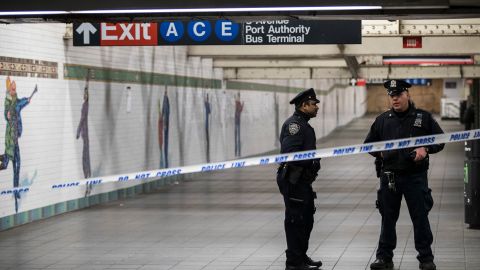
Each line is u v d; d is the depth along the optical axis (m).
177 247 17.36
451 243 17.33
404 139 14.43
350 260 15.66
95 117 25.77
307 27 20.58
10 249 17.44
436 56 32.09
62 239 18.69
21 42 21.14
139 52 29.42
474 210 19.14
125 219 22.05
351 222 20.84
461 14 13.91
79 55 24.59
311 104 14.52
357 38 20.55
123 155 27.94
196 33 21.02
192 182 33.53
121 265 15.41
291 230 14.40
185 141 34.50
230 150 41.56
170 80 32.62
